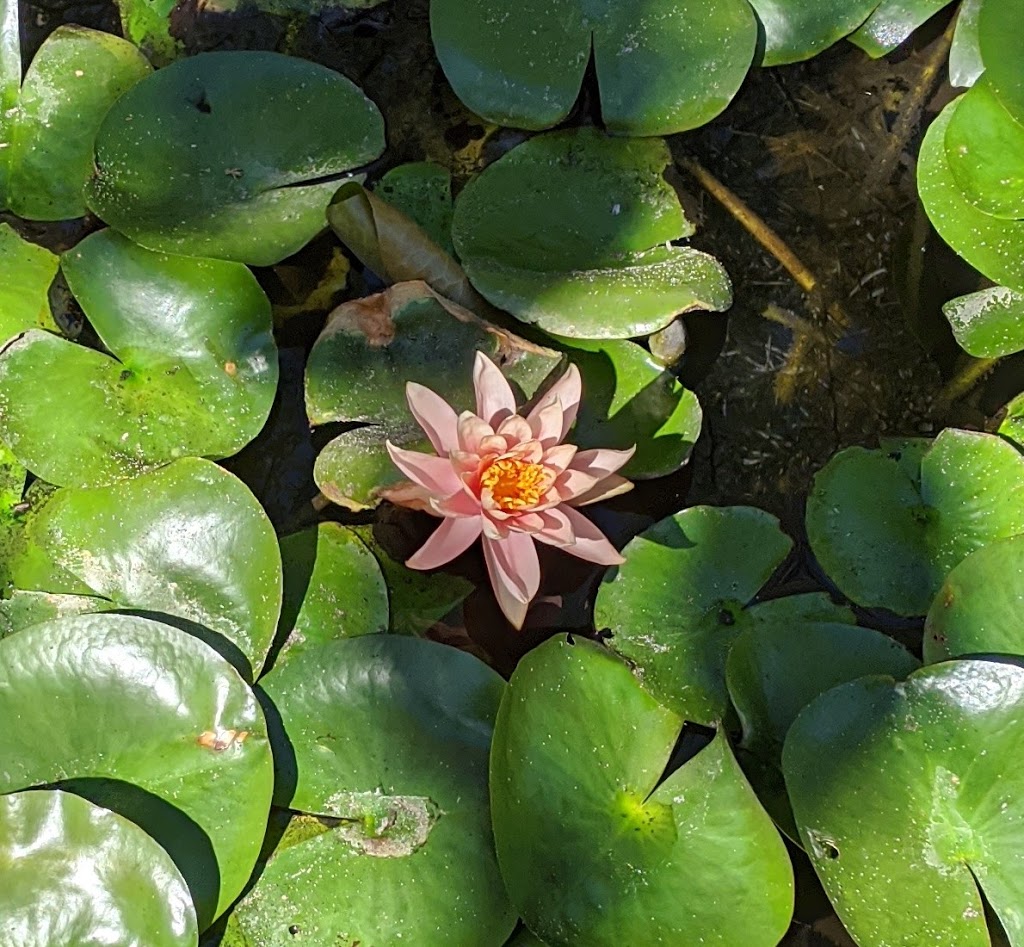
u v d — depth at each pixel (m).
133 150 0.79
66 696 0.72
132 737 0.72
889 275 0.86
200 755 0.72
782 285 0.85
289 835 0.73
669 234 0.82
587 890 0.70
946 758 0.72
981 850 0.71
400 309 0.78
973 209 0.83
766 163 0.87
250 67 0.81
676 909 0.70
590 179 0.82
